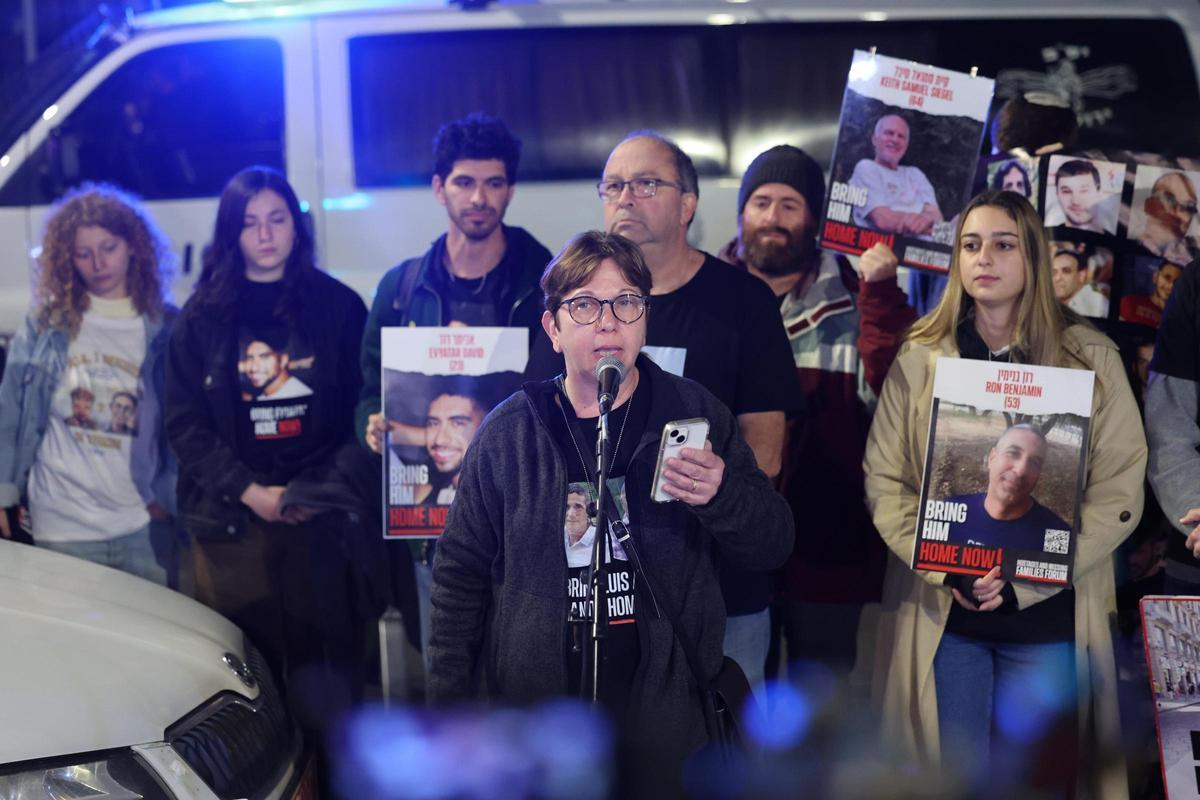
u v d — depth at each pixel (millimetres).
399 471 3570
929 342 3451
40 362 4027
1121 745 3379
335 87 4719
